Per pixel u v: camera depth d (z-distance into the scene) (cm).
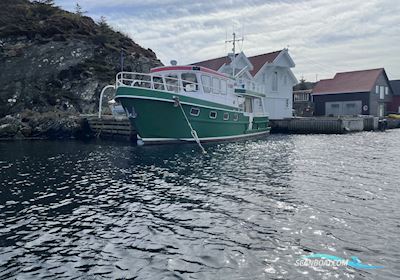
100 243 632
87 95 3759
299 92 5584
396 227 686
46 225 730
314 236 643
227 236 652
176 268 529
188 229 693
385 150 1972
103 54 4391
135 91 1916
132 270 526
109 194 980
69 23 4547
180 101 1986
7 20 4278
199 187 1044
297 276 497
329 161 1547
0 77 3606
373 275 498
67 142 2653
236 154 1770
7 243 636
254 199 901
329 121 3366
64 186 1085
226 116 2312
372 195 936
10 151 2047
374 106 4669
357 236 641
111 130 2922
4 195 978
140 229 700
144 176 1223
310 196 928
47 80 3750
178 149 1972
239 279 491
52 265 547
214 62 4119
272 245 606
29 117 3172
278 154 1773
